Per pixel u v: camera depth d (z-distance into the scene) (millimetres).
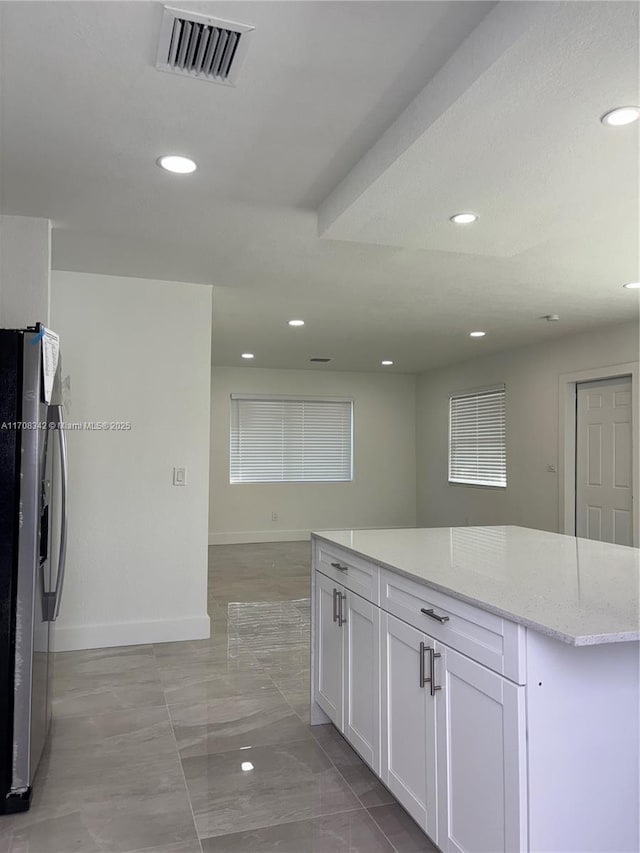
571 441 6125
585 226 3004
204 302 4195
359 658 2357
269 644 4055
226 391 8461
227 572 6484
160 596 4086
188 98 1953
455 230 2750
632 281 4090
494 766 1536
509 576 1930
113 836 1984
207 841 1959
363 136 2186
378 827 2037
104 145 2262
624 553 2383
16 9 1549
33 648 2188
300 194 2695
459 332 5934
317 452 8875
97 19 1590
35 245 2969
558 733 1481
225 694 3199
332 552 2697
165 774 2389
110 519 3992
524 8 1402
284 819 2082
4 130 2154
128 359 4039
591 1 1277
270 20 1583
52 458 2475
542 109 1730
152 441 4082
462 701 1683
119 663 3654
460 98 1682
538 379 6551
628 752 1554
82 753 2555
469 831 1631
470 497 7781
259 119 2078
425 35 1637
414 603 1965
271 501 8648
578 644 1322
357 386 9031
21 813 2119
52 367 2318
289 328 5746
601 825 1517
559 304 4754
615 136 1891
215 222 3025
